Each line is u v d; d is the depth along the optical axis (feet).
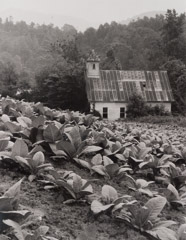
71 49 229.66
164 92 153.07
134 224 18.61
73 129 26.99
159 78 157.79
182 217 22.57
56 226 17.47
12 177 21.49
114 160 29.37
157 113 146.00
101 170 24.77
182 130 91.61
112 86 151.43
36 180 21.76
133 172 28.94
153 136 45.75
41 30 595.47
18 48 510.99
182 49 240.12
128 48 336.08
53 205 19.42
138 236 18.01
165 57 236.22
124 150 29.81
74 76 151.23
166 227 19.10
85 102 155.74
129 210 18.89
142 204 22.70
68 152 26.17
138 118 137.59
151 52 250.16
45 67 165.07
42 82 161.79
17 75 185.68
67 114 41.39
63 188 20.68
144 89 152.87
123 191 24.36
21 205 17.48
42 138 26.76
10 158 21.65
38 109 42.78
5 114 33.96
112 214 19.58
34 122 28.63
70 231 17.37
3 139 22.48
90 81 151.74
